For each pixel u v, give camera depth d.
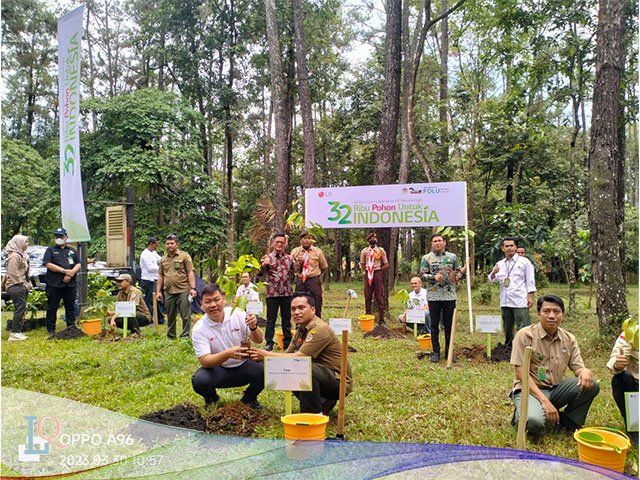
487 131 19.39
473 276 17.06
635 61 10.07
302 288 7.91
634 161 27.36
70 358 6.85
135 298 9.32
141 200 20.11
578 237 13.06
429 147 20.83
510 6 10.39
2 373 6.06
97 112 18.72
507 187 20.58
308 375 4.03
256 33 21.48
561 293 18.33
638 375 4.22
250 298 9.62
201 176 19.59
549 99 12.00
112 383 5.91
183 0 21.28
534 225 14.09
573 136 11.86
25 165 23.55
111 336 8.77
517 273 7.40
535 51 10.79
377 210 10.41
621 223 9.43
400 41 11.82
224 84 21.77
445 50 20.55
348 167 25.80
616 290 7.32
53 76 31.95
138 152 18.16
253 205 26.61
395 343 8.52
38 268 14.58
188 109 19.47
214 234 19.55
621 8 7.38
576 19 10.36
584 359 7.09
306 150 15.38
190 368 6.57
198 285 10.51
